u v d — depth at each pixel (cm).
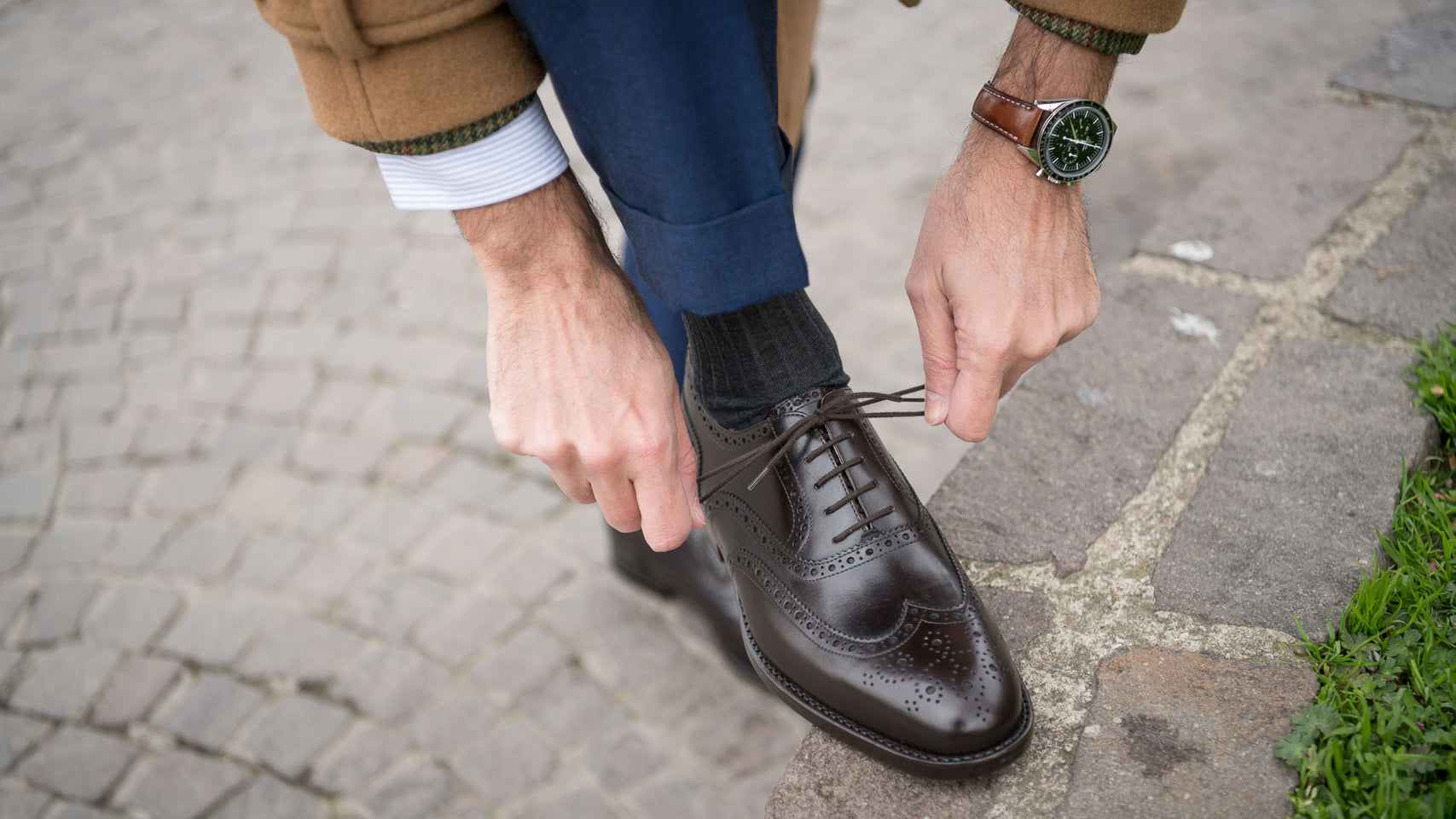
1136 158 414
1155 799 96
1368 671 105
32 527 317
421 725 258
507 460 327
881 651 100
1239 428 140
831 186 418
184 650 279
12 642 286
